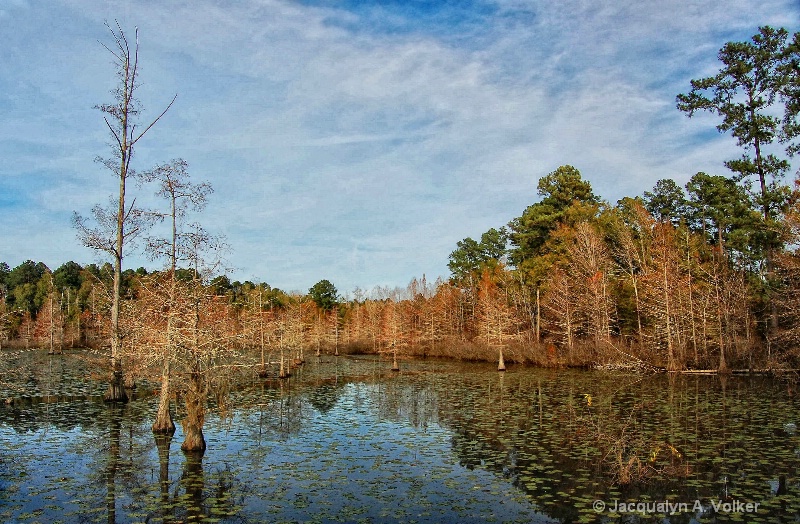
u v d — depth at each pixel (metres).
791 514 9.45
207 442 15.84
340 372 41.78
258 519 9.51
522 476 11.98
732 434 15.60
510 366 46.25
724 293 34.84
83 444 15.49
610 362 36.66
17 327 68.44
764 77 34.47
